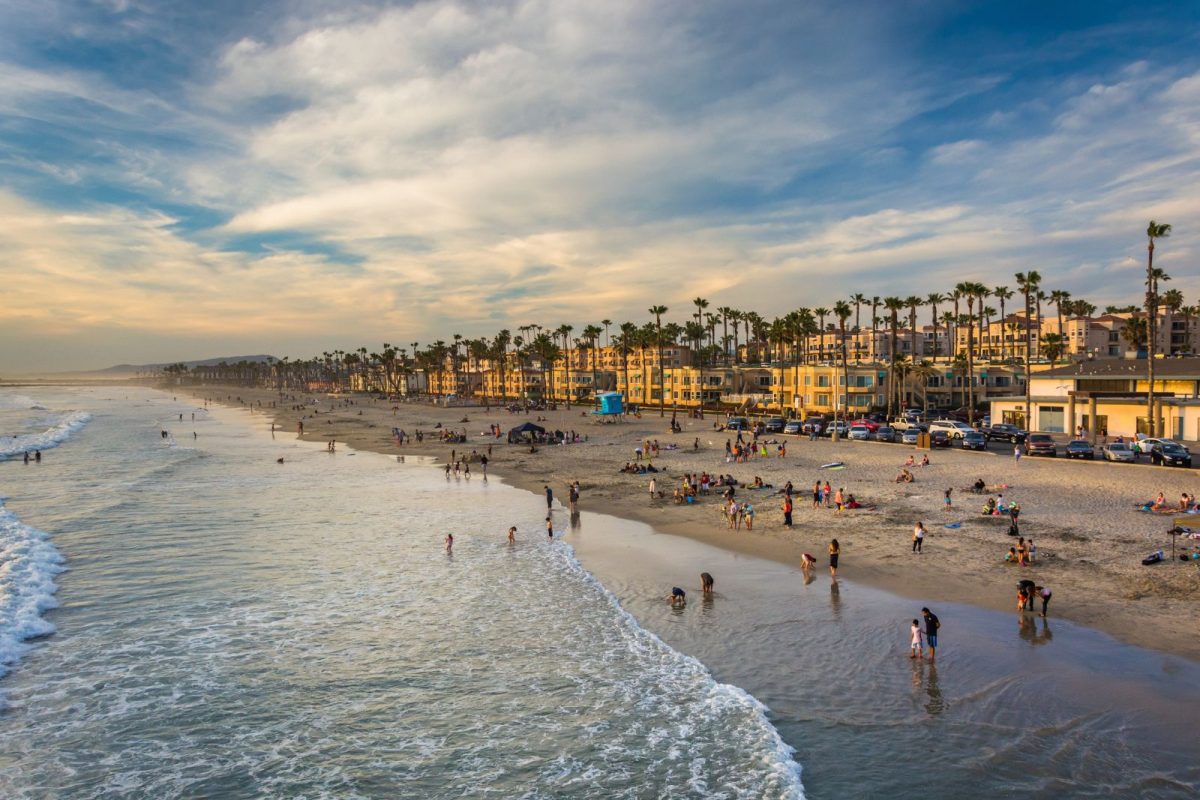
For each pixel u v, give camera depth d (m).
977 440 65.44
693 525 40.22
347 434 115.50
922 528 32.06
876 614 24.75
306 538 39.25
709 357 198.25
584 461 70.88
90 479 64.31
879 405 115.25
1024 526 35.00
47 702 19.75
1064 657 20.55
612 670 21.42
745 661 21.56
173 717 18.95
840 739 16.92
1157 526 33.66
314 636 24.58
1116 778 14.98
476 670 21.67
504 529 41.25
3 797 15.45
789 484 41.47
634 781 15.65
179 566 33.44
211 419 164.12
